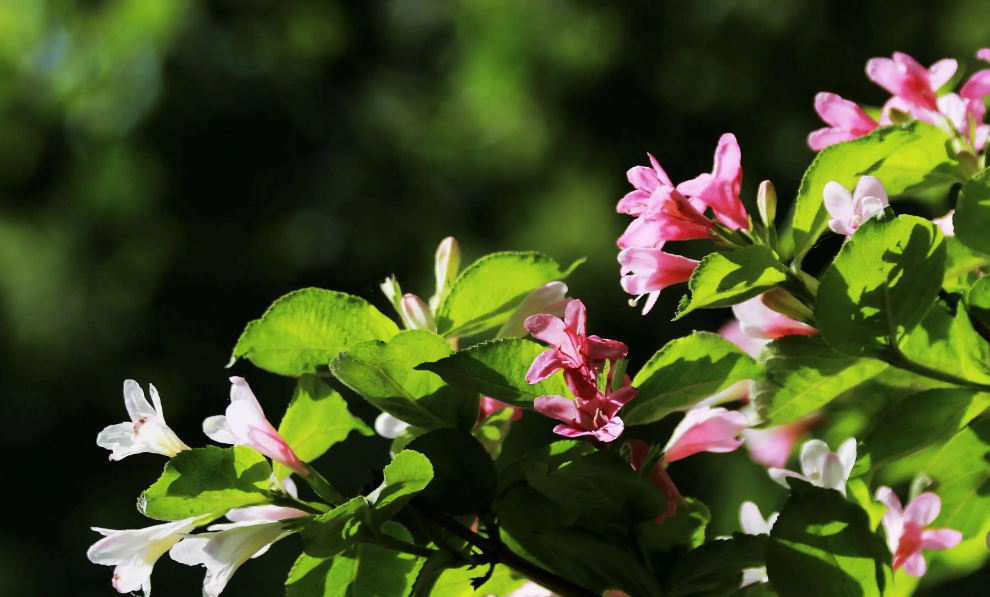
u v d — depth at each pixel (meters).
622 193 10.94
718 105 10.55
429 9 14.41
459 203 12.54
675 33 10.89
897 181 1.61
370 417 8.79
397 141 13.48
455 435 1.45
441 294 1.77
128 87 14.02
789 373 1.47
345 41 14.79
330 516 1.33
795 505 1.34
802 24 10.16
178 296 13.29
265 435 1.45
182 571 10.05
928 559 1.64
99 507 12.90
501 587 1.55
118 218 13.51
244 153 13.95
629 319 9.68
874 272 1.33
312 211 13.75
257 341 1.57
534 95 11.71
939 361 1.44
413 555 1.47
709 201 1.49
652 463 1.45
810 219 1.49
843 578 1.33
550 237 10.80
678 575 1.42
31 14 14.57
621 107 11.20
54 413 13.03
